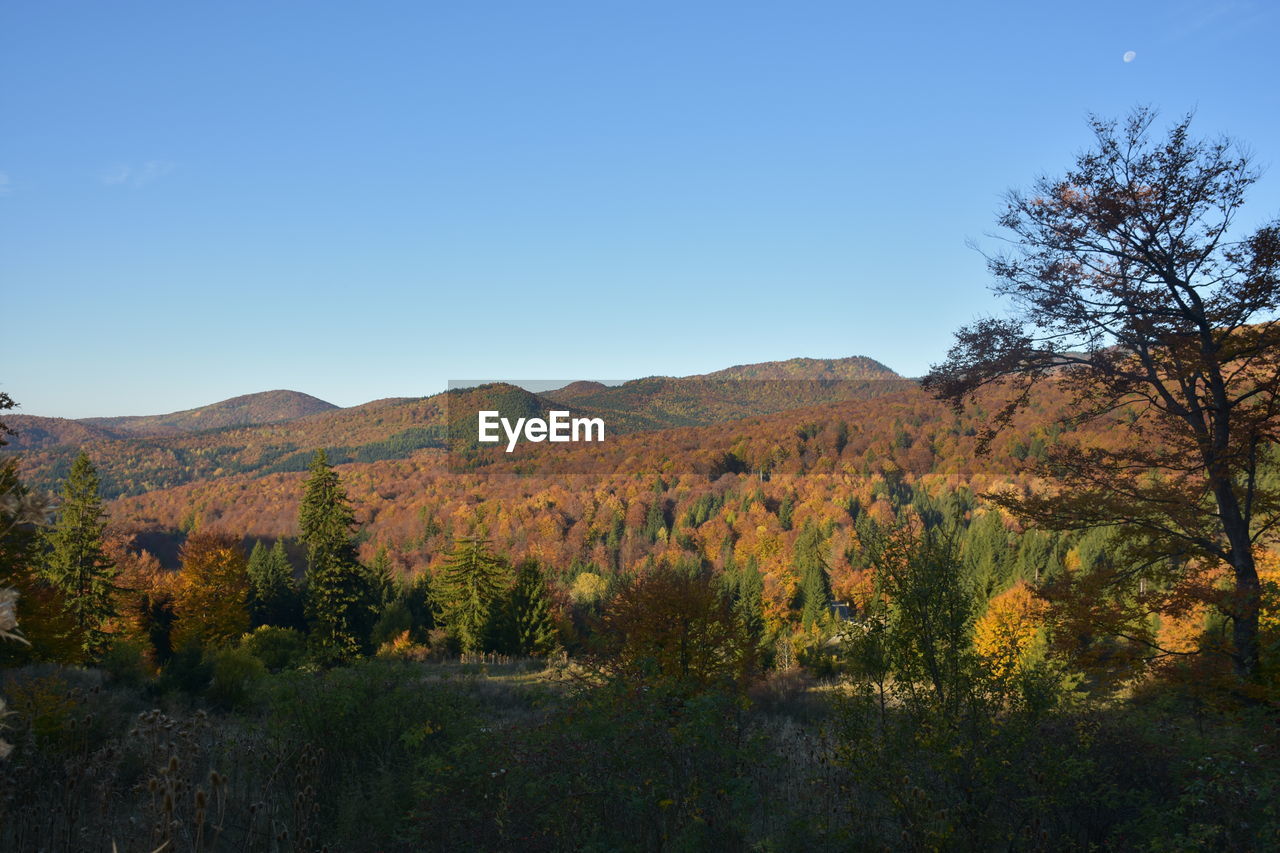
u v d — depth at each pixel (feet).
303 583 189.57
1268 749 21.33
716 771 19.34
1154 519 41.16
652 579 57.72
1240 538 38.99
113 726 26.71
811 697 53.47
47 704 22.91
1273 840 17.15
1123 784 21.57
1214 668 33.60
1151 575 40.78
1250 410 38.17
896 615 22.45
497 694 44.73
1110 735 22.62
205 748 25.39
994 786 20.07
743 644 55.26
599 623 57.77
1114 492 41.91
